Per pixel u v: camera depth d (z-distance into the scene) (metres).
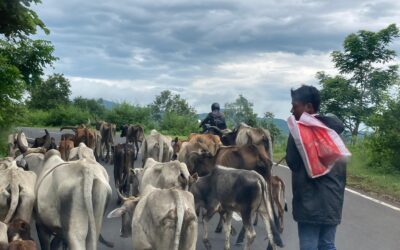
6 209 7.32
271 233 8.73
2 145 19.34
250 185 8.84
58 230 7.30
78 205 6.97
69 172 7.16
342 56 38.31
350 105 36.97
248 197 8.85
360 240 9.94
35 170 9.08
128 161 14.43
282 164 22.47
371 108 36.34
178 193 6.46
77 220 6.97
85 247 6.99
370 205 13.36
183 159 13.77
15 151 13.24
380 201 14.01
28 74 20.38
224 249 9.40
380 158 20.62
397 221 11.58
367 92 37.03
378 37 37.25
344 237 10.15
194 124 55.56
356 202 13.72
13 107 19.67
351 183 17.22
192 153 11.66
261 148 11.27
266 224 8.82
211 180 9.45
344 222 11.39
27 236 6.71
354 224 11.22
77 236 6.95
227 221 9.39
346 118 37.06
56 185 7.17
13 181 7.34
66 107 68.62
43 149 10.07
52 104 81.31
